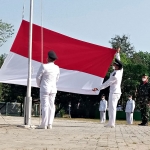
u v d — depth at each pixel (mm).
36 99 55938
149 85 20078
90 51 15398
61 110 64500
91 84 15461
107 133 11336
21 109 57750
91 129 13188
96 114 59750
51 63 12891
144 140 9141
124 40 87000
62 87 15398
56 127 13766
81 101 60344
